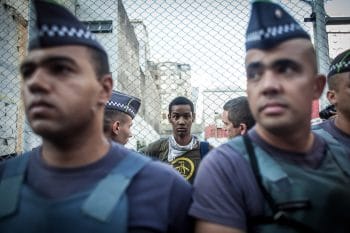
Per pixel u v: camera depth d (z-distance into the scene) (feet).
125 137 7.54
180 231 3.80
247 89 3.88
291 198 3.47
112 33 16.38
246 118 8.28
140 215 3.42
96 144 3.66
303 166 3.75
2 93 18.48
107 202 3.34
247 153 3.77
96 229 3.25
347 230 3.45
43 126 3.27
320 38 9.34
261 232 3.47
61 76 3.36
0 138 17.80
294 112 3.60
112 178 3.48
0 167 3.83
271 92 3.58
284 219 3.41
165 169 3.84
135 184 3.56
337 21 10.00
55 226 3.26
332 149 4.00
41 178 3.52
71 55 3.38
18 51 19.92
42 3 3.40
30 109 3.32
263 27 3.65
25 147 11.12
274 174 3.56
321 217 3.44
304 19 9.97
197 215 3.65
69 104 3.32
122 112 7.43
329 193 3.50
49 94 3.27
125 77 30.12
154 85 33.27
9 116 18.69
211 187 3.67
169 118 11.21
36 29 3.37
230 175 3.67
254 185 3.59
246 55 3.89
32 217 3.31
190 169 10.21
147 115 28.19
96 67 3.61
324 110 7.73
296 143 3.79
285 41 3.62
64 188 3.44
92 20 15.84
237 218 3.54
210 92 13.28
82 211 3.29
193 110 10.99
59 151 3.54
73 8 16.01
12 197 3.43
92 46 3.60
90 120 3.54
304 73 3.68
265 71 3.67
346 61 5.72
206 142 10.69
